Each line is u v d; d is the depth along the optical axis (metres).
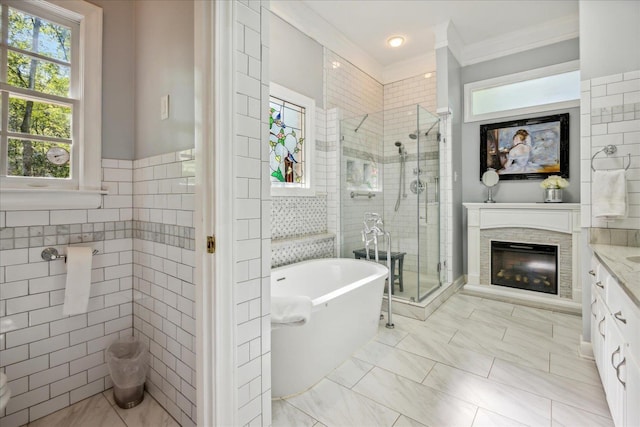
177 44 1.50
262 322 1.43
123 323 1.86
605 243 2.10
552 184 3.26
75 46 1.69
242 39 1.33
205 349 1.27
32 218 1.53
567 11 3.15
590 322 2.14
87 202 1.68
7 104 1.49
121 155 1.83
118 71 1.81
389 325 2.70
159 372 1.66
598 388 1.81
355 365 2.09
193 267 1.39
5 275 1.46
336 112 3.46
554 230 3.24
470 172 3.93
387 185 3.28
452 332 2.61
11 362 1.48
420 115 3.12
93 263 1.73
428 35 3.60
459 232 3.90
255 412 1.40
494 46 3.72
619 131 2.05
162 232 1.61
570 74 3.36
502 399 1.72
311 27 3.20
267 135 1.45
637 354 1.08
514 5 3.05
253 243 1.38
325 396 1.77
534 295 3.32
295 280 2.73
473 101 3.93
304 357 1.81
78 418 1.58
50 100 1.61
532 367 2.05
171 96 1.54
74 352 1.68
